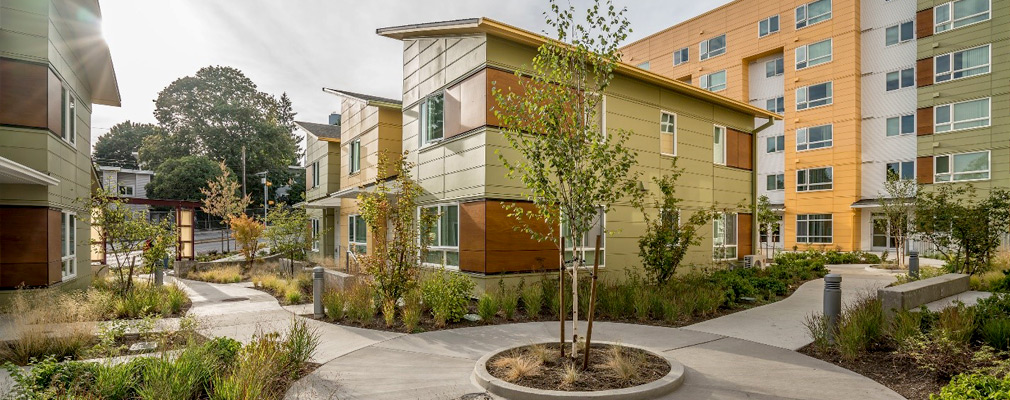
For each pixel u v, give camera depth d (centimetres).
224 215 3334
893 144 2716
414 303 933
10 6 1028
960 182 2420
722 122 1692
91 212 1203
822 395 522
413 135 1448
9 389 508
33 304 945
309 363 658
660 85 1452
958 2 2472
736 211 1557
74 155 1289
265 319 974
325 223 2338
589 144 683
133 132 6688
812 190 3005
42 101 1056
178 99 5300
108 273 1691
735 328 863
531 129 651
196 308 1117
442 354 703
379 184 1062
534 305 977
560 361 614
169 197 4466
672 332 836
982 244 1278
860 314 716
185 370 511
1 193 1018
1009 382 407
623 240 1355
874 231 2781
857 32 2850
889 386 552
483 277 1105
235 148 5125
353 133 2003
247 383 484
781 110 3238
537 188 631
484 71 1133
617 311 966
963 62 2448
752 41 3316
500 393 526
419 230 1154
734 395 523
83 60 1338
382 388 555
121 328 743
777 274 1434
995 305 700
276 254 2273
